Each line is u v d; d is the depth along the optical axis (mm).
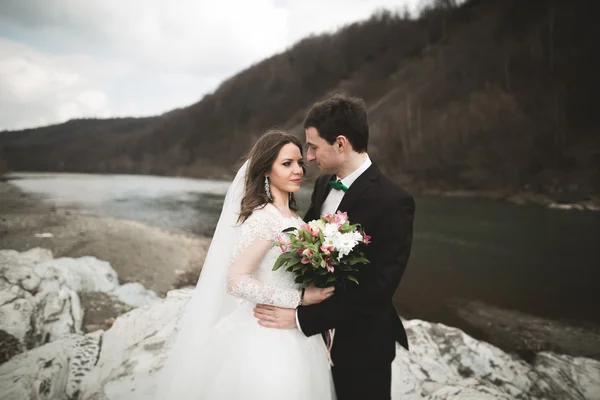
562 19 29688
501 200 18516
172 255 8070
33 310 3752
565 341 4805
